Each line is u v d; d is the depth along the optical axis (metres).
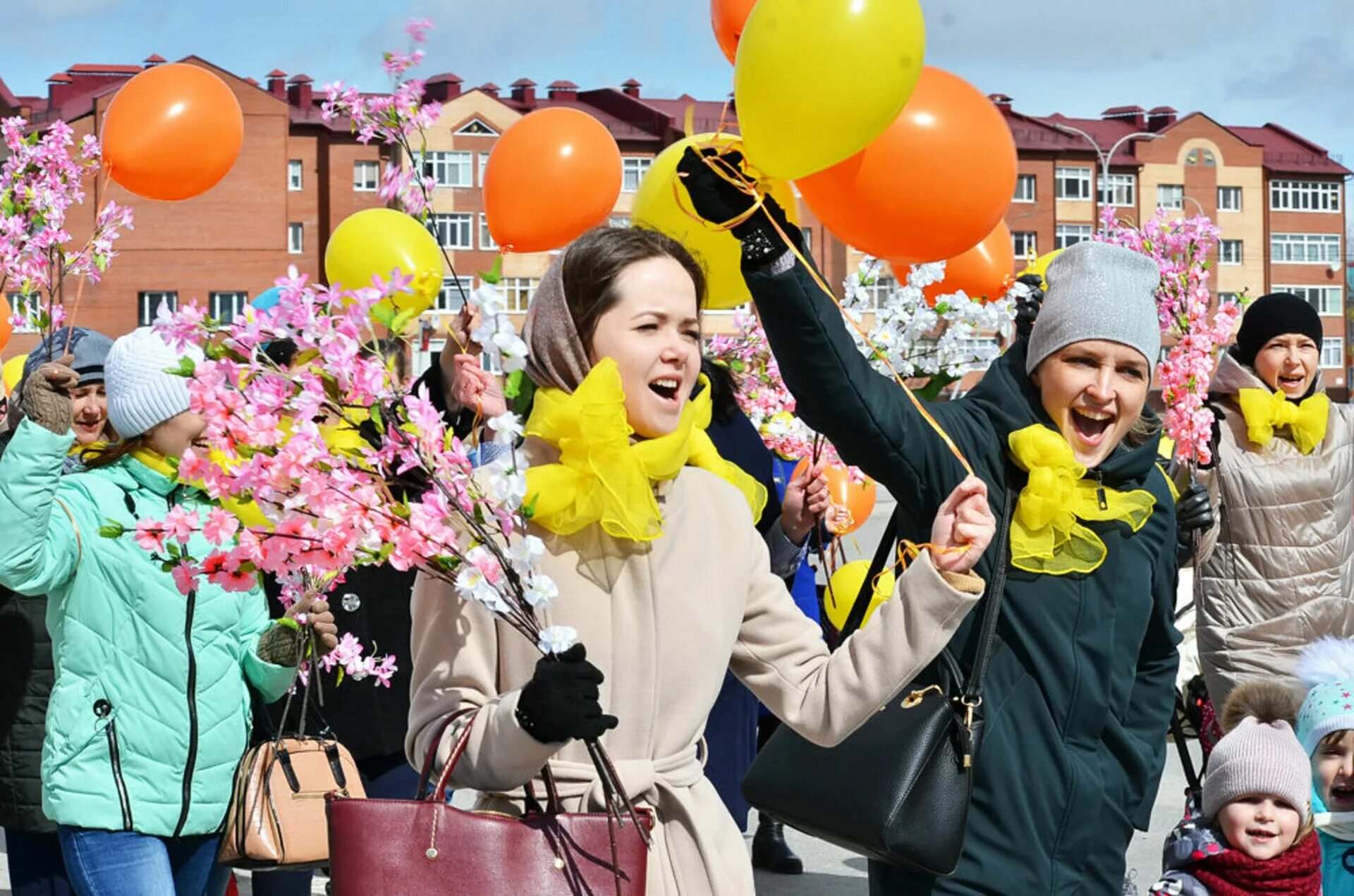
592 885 2.98
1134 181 91.38
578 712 2.95
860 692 3.36
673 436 3.30
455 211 72.88
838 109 3.77
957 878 4.19
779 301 3.98
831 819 4.04
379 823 2.95
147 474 4.91
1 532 4.63
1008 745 4.25
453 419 5.54
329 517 3.03
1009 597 4.32
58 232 7.81
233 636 4.95
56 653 4.91
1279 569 7.33
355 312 3.12
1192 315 6.19
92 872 4.81
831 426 4.14
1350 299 98.00
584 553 3.29
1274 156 96.38
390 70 5.14
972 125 4.17
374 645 5.28
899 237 4.27
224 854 4.88
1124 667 4.42
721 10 5.11
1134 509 4.38
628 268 3.33
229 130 7.30
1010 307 6.16
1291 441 7.41
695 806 3.32
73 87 77.94
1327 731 5.70
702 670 3.33
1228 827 5.38
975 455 4.36
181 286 73.31
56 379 4.69
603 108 79.12
